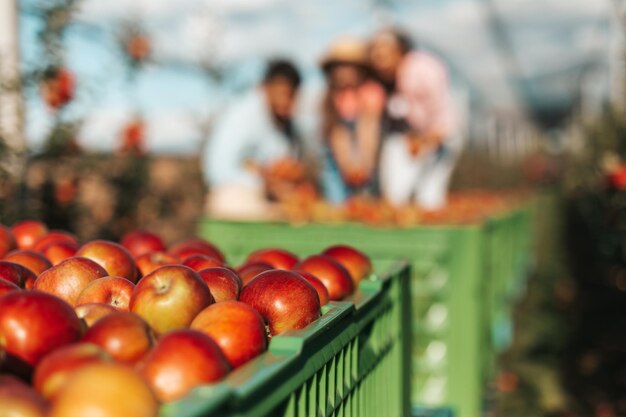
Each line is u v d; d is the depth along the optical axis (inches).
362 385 79.9
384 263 172.6
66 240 95.4
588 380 261.7
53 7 170.1
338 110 334.3
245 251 188.1
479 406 183.0
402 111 358.3
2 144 144.9
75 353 45.9
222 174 280.1
